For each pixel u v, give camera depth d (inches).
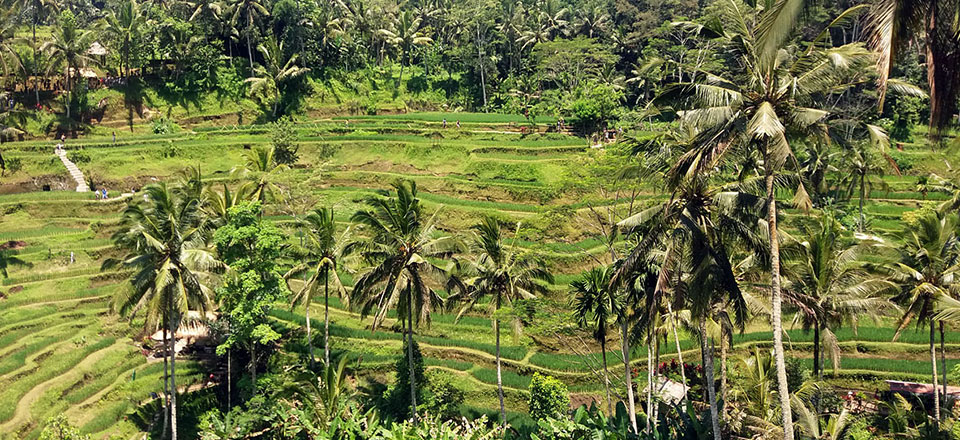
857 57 828.0
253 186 2251.5
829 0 855.1
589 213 2272.4
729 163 1224.2
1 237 2411.4
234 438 1630.2
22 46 3533.5
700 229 1058.7
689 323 1558.8
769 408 1344.7
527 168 2925.7
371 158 3262.8
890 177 2994.6
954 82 610.2
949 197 2797.7
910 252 1427.2
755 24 900.6
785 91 915.4
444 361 2004.2
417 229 1573.6
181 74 3826.3
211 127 3654.0
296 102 4003.4
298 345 2089.1
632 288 1374.3
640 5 4439.0
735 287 1059.3
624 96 3673.7
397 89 4370.1
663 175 1184.2
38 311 2106.3
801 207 971.9
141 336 2122.3
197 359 2054.6
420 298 1556.3
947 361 1883.6
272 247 1777.8
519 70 4475.9
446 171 3129.9
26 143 2994.6
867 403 1692.9
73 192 2753.4
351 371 1983.3
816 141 973.8
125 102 3592.5
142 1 4384.8
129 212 1536.7
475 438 1499.8
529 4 4815.5
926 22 599.8
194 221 1633.9
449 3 4864.7
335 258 1932.8
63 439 1480.1
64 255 2383.1
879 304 1374.3
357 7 4547.2
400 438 1299.2
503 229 2514.8
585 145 3073.3
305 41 4180.6
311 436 1552.7
